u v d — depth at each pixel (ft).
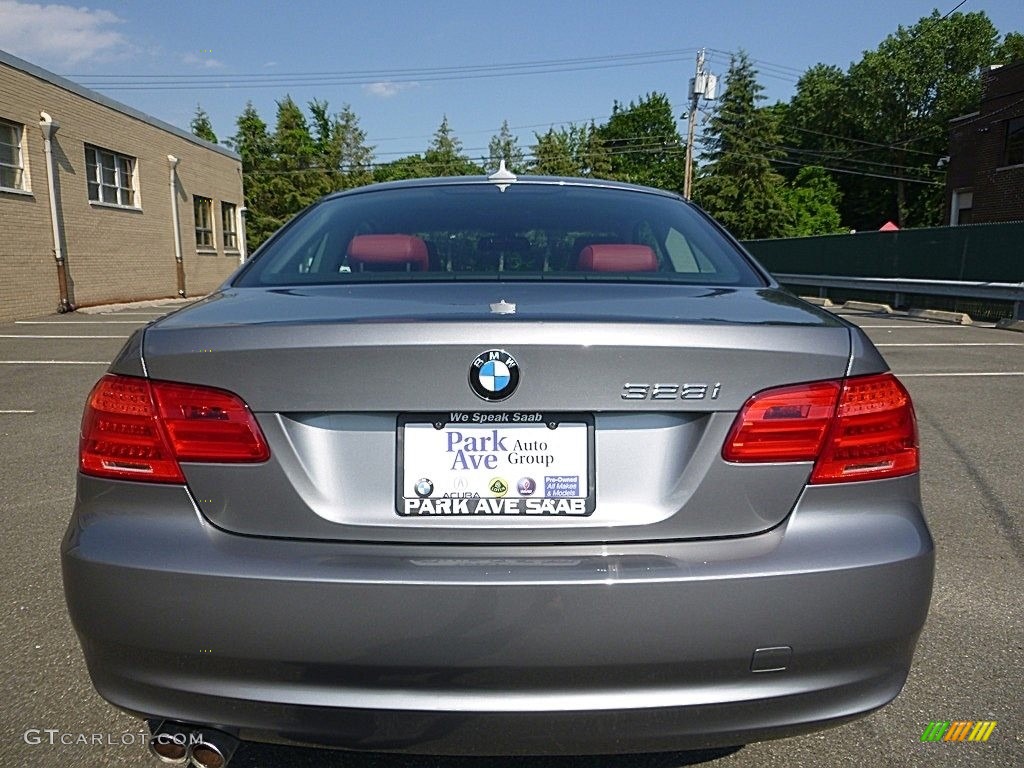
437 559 4.98
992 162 82.23
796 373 5.17
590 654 4.84
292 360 5.03
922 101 184.65
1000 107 80.84
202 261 76.38
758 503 5.13
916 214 196.13
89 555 5.13
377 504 5.10
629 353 4.99
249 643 4.93
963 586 10.02
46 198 51.01
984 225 50.72
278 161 180.24
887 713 7.37
